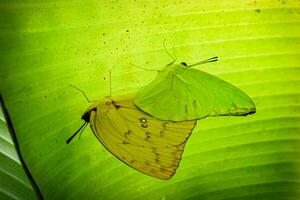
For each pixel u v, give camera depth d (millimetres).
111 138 205
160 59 202
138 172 213
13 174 204
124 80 202
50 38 193
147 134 206
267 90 211
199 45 203
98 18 196
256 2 203
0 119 200
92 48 198
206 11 202
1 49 188
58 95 197
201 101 207
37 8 191
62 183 203
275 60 208
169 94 204
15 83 190
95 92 201
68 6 194
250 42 206
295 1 204
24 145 192
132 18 199
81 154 205
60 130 200
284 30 206
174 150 209
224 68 207
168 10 200
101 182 210
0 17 187
